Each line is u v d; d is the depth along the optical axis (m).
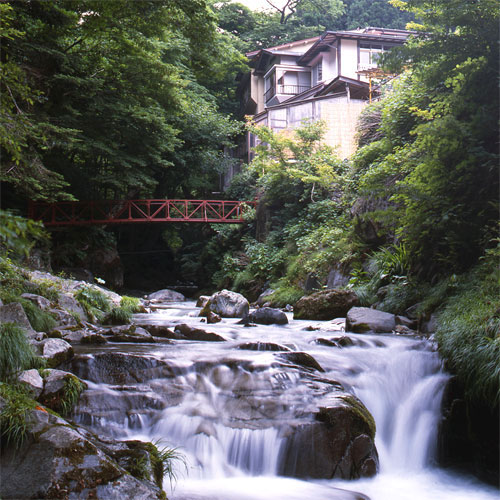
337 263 14.34
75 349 6.15
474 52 8.83
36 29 15.24
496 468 5.39
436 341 6.85
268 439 4.62
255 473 4.55
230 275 22.03
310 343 7.22
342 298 10.82
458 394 5.89
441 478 5.35
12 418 3.44
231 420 4.80
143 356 5.43
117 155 19.23
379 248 12.87
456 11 8.54
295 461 4.56
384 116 13.99
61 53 15.38
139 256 30.62
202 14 12.13
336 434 4.66
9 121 8.27
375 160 15.33
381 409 5.77
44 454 3.25
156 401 4.89
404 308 9.48
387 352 6.62
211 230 28.11
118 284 23.33
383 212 9.80
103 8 12.79
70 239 21.78
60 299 8.74
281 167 21.00
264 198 22.53
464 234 8.64
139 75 18.25
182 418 4.76
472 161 8.42
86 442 3.37
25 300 7.23
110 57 17.78
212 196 33.16
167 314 13.08
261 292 19.38
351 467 4.68
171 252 31.55
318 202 18.88
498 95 8.79
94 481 3.19
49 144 14.81
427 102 12.55
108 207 23.12
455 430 5.77
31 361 4.90
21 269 10.35
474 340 5.93
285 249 19.27
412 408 5.98
